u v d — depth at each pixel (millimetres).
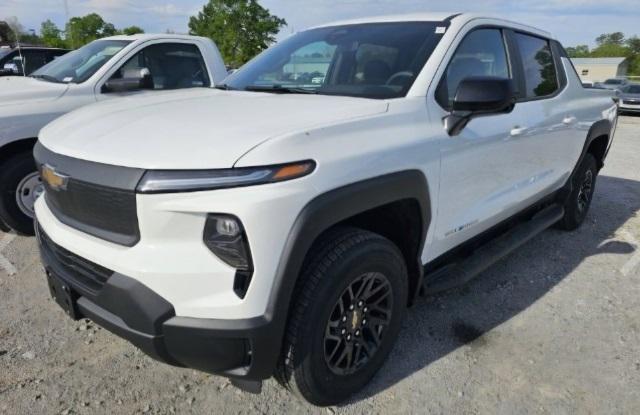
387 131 2236
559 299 3447
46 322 3035
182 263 1796
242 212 1742
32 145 4328
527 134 3258
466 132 2652
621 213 5516
